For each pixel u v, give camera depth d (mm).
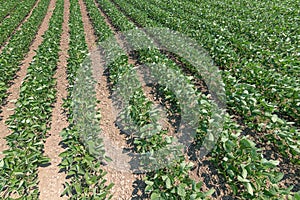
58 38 10844
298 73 6094
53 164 4523
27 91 5723
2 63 7602
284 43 7629
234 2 15055
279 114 5359
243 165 3490
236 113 5527
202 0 16453
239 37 8617
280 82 5383
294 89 4992
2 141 5215
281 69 6363
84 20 14922
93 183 3744
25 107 5273
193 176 4207
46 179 4227
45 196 3938
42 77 6461
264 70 5816
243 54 7691
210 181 4094
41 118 5234
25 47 9984
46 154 4742
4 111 6273
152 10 13977
